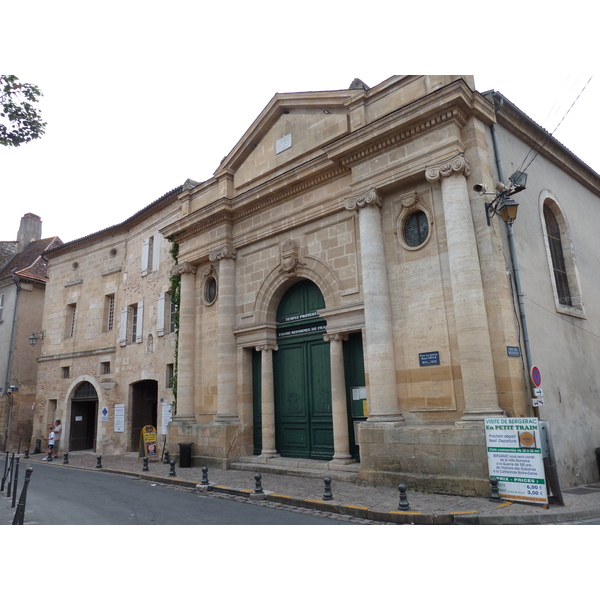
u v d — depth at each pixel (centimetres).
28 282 2934
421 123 1121
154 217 2217
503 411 958
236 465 1418
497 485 875
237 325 1576
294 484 1124
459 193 1059
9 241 3459
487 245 1038
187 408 1647
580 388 1228
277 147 1568
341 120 1390
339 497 942
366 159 1235
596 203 1703
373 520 810
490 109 1145
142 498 1056
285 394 1475
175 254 1869
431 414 1066
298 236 1449
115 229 2445
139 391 2194
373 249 1183
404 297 1152
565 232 1408
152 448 1809
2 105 777
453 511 793
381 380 1115
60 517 866
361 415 1263
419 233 1170
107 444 2212
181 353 1695
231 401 1526
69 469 1723
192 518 840
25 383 2803
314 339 1430
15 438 2703
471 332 991
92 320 2488
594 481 1138
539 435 845
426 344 1098
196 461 1530
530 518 756
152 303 2138
